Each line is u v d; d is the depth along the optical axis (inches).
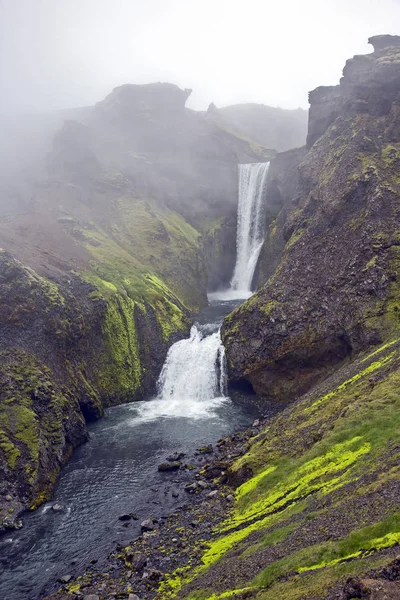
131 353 3149.6
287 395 2778.1
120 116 7194.9
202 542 1391.5
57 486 1927.9
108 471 2030.0
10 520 1674.5
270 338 2874.0
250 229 5890.8
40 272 3002.0
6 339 2390.5
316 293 2854.3
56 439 2122.3
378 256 2657.5
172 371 3221.0
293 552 1033.5
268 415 2620.6
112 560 1407.5
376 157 3176.7
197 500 1696.6
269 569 1001.5
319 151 3809.1
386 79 3516.2
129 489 1861.5
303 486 1393.9
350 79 3939.5
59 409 2245.3
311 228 3154.5
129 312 3331.7
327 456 1476.4
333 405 1861.5
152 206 5551.2
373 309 2529.5
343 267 2807.6
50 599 1233.4
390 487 1072.8
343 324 2637.8
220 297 5472.4
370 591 715.4
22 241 3538.4
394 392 1640.0
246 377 2938.0
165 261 4645.7
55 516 1707.7
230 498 1621.6
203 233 5856.3
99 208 5132.9
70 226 4345.5
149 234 4798.2
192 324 3809.1
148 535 1499.8
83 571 1376.7
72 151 5748.0
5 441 1951.3
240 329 3036.4
